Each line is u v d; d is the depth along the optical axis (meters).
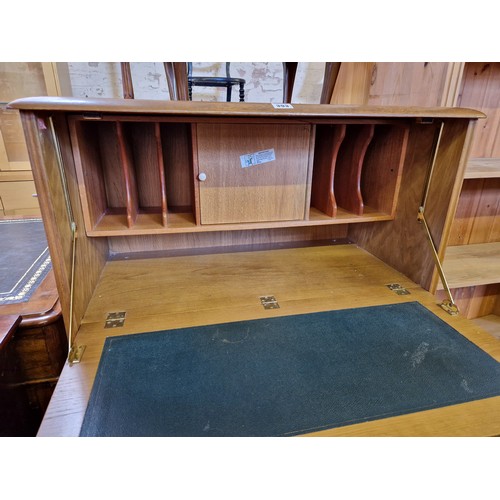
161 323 0.85
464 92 1.33
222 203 1.01
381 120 1.02
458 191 0.92
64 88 1.70
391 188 1.14
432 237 1.01
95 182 1.04
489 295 1.67
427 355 0.75
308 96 1.80
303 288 1.05
